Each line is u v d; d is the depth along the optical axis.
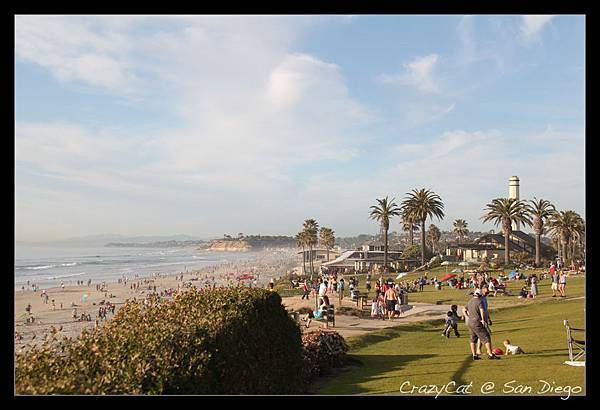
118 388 4.72
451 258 100.38
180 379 5.55
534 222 79.06
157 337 5.95
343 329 21.94
